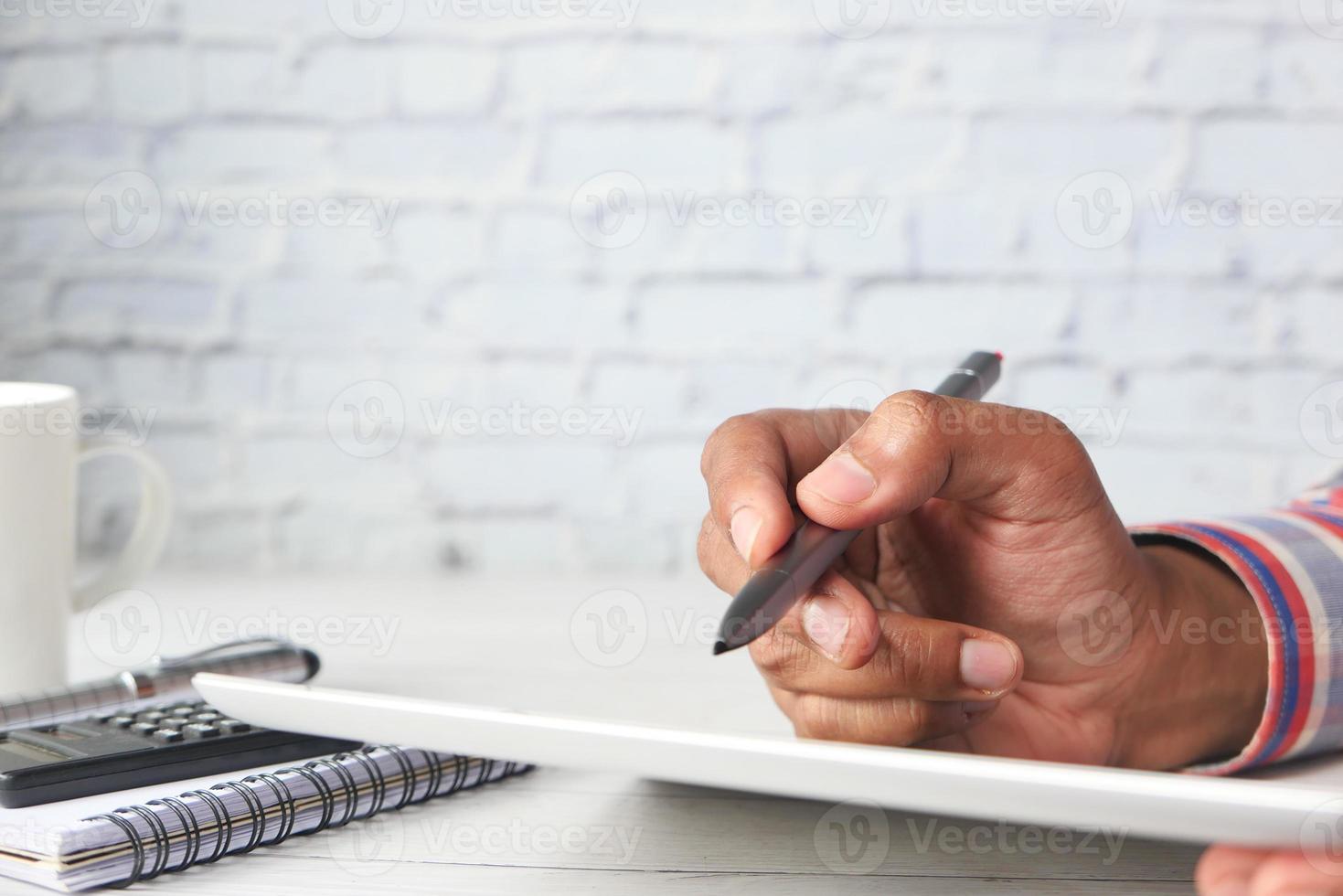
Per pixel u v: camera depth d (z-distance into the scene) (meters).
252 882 0.44
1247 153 1.22
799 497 0.46
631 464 1.27
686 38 1.24
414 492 1.28
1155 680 0.54
